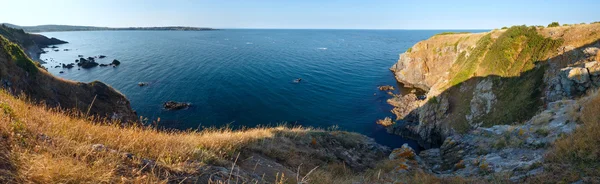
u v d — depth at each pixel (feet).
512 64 95.76
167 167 14.97
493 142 42.37
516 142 37.73
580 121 33.76
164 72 194.08
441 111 105.19
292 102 142.00
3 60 52.85
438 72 176.55
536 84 82.99
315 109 134.41
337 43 506.07
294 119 122.21
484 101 94.12
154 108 123.44
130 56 275.80
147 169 14.10
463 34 181.06
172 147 19.33
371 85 183.01
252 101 139.54
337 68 233.14
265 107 133.28
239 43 467.52
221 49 351.46
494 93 93.20
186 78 177.99
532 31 99.76
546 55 88.63
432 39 195.62
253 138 33.45
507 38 102.68
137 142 18.01
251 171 22.35
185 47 372.58
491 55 103.65
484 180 26.89
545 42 92.32
